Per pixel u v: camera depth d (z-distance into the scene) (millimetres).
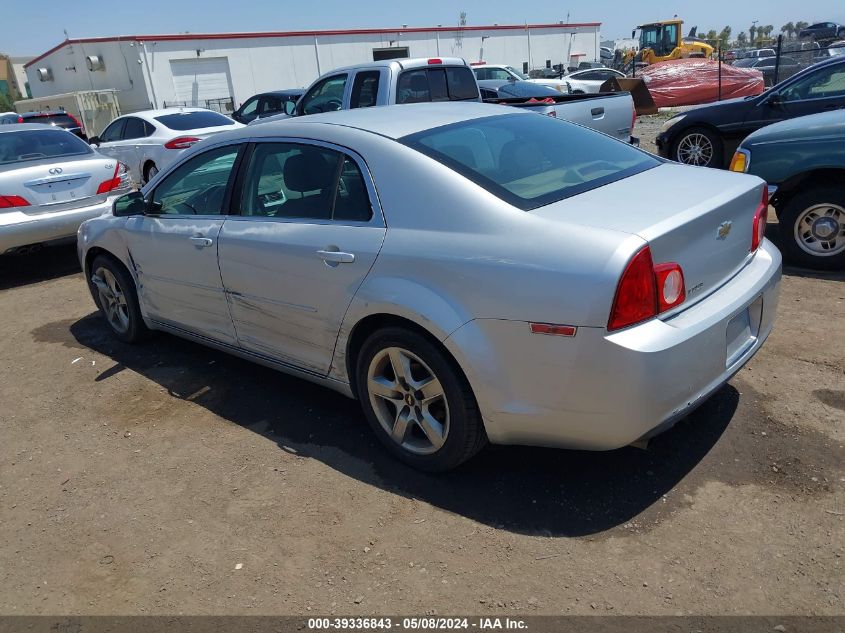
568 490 3023
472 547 2729
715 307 2771
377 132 3307
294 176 3516
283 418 3865
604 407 2553
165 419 3967
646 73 22781
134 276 4645
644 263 2482
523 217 2738
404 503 3031
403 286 2941
